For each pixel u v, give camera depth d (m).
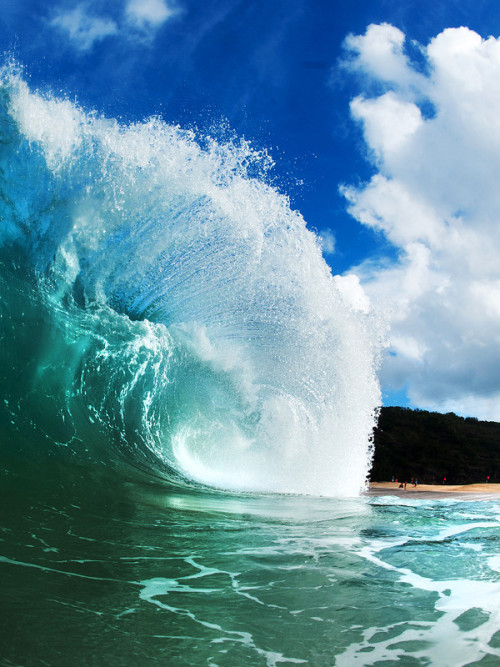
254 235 11.02
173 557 3.67
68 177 8.75
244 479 8.95
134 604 2.78
